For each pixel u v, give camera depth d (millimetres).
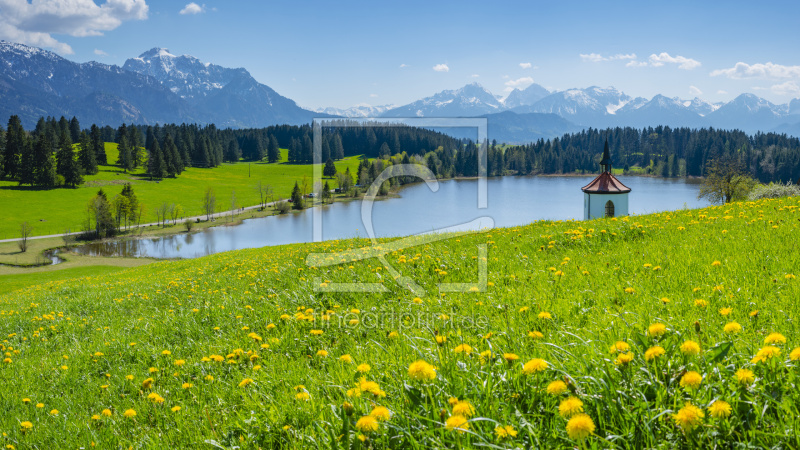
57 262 103188
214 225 160250
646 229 10930
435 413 2930
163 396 5410
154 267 33188
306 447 3135
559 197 196375
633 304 5254
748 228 9148
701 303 4621
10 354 9320
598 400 2803
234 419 4059
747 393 2559
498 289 7277
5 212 158500
